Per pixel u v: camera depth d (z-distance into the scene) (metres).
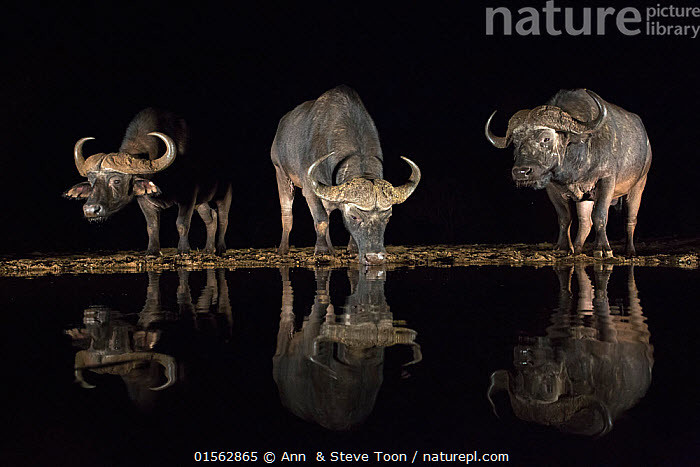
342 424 3.06
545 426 3.00
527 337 4.72
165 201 13.64
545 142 12.24
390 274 9.52
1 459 2.69
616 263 11.34
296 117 13.56
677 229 24.39
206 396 3.46
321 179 11.84
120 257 14.10
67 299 7.09
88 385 3.67
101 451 2.78
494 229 29.97
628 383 3.61
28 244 22.09
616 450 2.75
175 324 5.43
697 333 4.81
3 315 5.99
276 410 3.25
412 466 2.55
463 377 3.74
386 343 4.59
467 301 6.57
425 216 30.47
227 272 10.31
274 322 5.47
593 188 12.73
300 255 13.92
